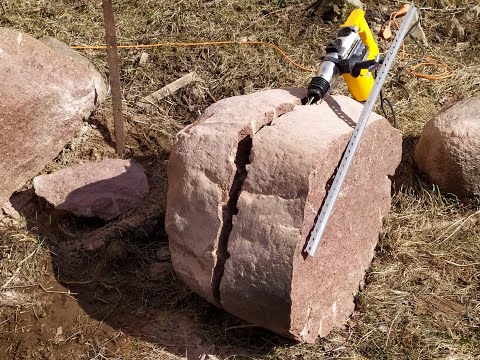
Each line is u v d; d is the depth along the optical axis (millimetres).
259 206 2912
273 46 5262
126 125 4625
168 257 3729
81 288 3580
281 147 2920
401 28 3340
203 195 3006
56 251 3756
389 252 3775
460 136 3943
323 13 5551
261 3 5703
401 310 3436
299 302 2975
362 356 3221
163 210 3914
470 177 3980
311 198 2877
